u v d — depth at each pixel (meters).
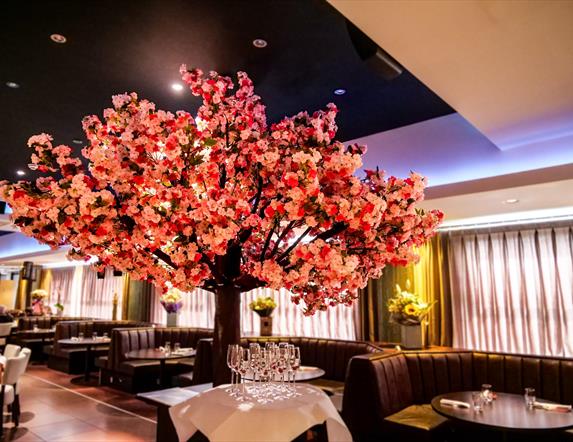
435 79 2.82
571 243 5.25
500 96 3.09
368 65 2.66
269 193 1.67
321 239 1.58
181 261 1.51
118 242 1.53
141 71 3.42
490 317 5.66
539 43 2.39
